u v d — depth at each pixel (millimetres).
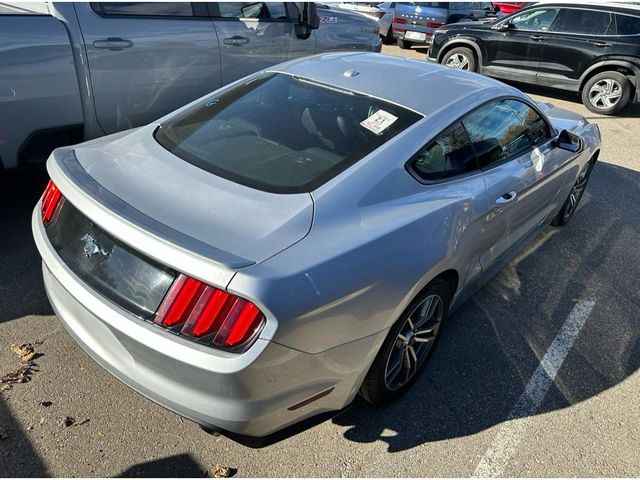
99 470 2139
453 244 2467
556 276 3932
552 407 2723
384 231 2131
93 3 3680
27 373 2539
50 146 3691
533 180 3297
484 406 2676
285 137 2432
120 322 1841
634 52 8375
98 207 1919
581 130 4434
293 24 5188
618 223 4934
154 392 1878
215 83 4617
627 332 3375
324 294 1854
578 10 8820
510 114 3172
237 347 1739
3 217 3828
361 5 13078
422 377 2814
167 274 1797
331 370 2018
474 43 9883
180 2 4195
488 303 3518
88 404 2418
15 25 3270
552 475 2350
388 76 2865
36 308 2979
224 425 1821
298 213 2014
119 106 3961
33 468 2111
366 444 2391
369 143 2393
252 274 1711
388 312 2148
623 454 2496
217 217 1948
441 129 2564
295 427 2039
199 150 2367
